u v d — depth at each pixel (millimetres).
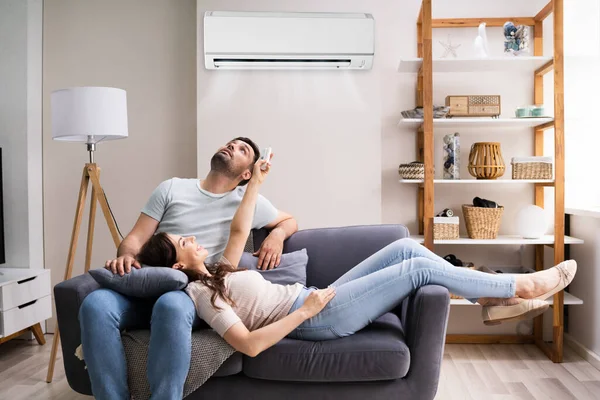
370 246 2883
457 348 3746
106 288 2217
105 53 4039
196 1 3906
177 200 2854
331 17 3717
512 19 3820
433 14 3889
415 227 3926
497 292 2346
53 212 4094
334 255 2895
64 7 4043
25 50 3885
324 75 3783
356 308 2250
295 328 2248
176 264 2328
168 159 4035
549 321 3875
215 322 2098
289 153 3795
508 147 3900
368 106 3793
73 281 2363
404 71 3844
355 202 3801
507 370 3287
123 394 2078
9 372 3295
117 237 3295
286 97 3783
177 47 4020
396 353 2174
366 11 3844
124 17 4023
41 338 3848
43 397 2906
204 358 2096
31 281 3637
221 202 2867
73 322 2311
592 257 3463
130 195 4051
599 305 3365
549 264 3912
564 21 3809
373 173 3795
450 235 3568
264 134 3793
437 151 3906
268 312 2236
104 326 2080
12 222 3930
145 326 2309
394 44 3861
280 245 2846
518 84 3871
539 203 3838
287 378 2203
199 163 3791
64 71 4059
